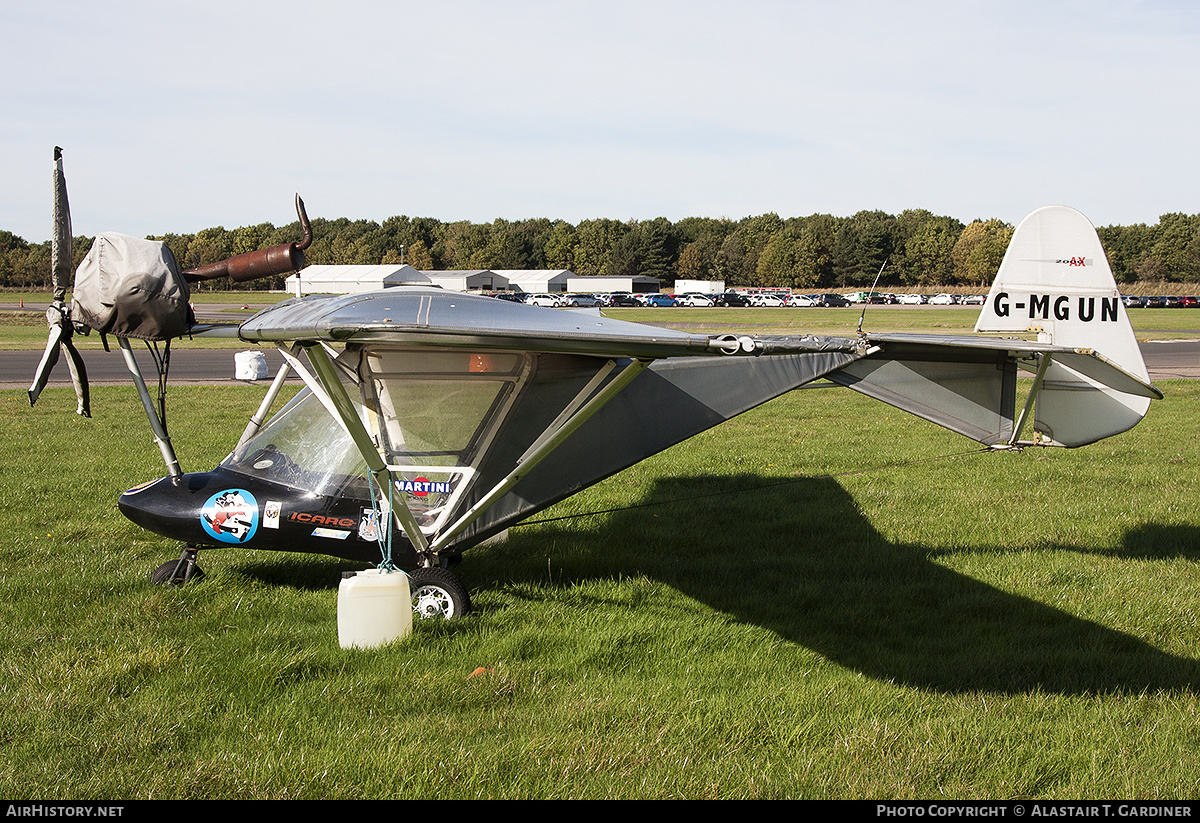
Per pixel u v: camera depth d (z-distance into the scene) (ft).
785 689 13.55
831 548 21.85
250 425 18.70
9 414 42.27
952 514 25.05
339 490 17.06
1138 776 11.16
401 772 10.91
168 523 17.19
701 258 413.18
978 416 20.25
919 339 18.08
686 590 18.39
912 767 11.30
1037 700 13.28
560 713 12.57
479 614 16.51
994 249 356.38
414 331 12.90
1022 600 17.90
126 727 11.89
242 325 16.37
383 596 14.90
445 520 16.75
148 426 38.70
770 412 47.47
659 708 12.81
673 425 19.29
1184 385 59.98
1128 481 29.50
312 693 13.10
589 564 20.12
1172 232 354.33
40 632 15.21
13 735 11.72
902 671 14.34
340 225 483.10
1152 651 15.40
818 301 247.70
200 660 14.20
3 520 22.84
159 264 15.44
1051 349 17.29
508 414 17.02
